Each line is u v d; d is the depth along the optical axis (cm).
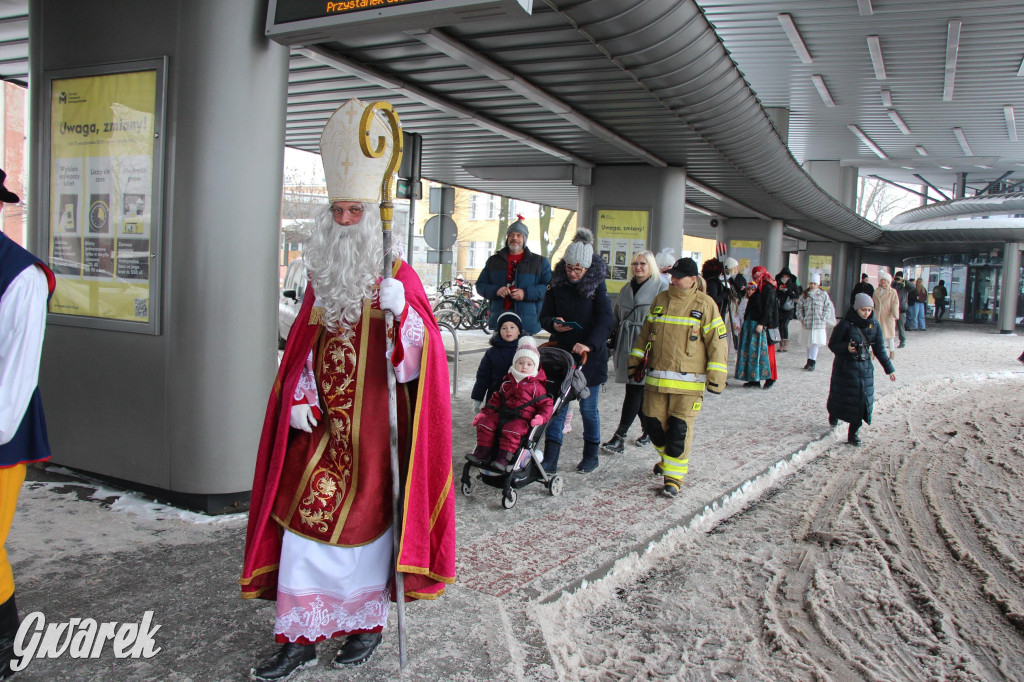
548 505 500
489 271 759
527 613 335
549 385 536
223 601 324
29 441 248
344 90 834
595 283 573
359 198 261
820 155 2925
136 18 446
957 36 1355
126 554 371
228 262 438
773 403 956
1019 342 2141
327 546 256
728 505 539
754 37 1419
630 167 1201
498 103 861
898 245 3092
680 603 376
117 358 462
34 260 240
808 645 340
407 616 321
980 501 578
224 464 445
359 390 259
